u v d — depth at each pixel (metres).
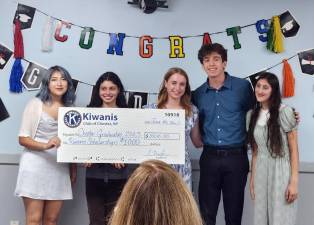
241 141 2.70
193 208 0.96
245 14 3.24
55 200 2.71
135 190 0.96
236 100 2.71
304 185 3.27
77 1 3.14
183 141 2.68
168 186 0.96
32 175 2.62
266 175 2.54
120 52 3.17
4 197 3.11
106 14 3.16
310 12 3.27
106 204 2.77
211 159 2.71
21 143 2.63
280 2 3.25
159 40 3.20
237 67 3.24
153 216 0.93
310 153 3.27
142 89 3.20
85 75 3.16
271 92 2.53
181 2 3.20
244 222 3.23
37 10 3.11
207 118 2.74
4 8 3.08
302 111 3.27
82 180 3.16
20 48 3.07
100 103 2.83
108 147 2.68
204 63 2.71
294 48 3.26
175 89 2.65
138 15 3.18
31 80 3.11
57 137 2.64
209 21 3.22
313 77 3.28
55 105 2.71
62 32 3.13
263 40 3.25
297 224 3.26
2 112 3.09
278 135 2.49
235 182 2.69
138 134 2.69
